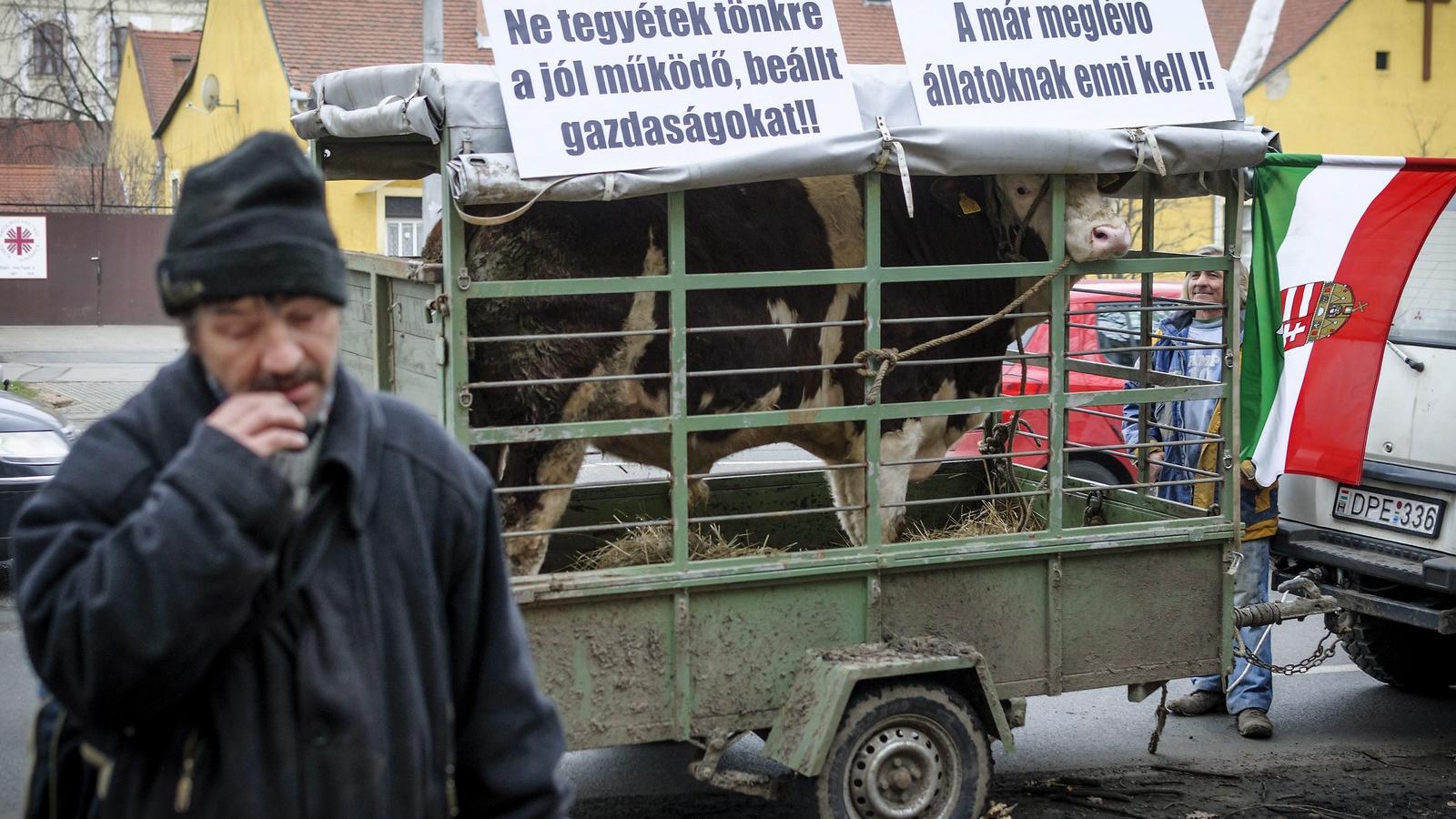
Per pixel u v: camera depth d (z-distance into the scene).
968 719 4.62
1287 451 5.42
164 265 1.84
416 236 21.89
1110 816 5.21
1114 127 4.87
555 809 2.10
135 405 1.92
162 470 1.87
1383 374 6.31
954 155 4.61
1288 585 6.04
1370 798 5.42
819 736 4.38
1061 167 4.77
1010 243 5.50
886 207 5.40
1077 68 4.88
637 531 5.76
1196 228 23.19
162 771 1.83
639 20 4.32
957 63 4.71
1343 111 26.78
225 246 1.79
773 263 5.05
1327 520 6.48
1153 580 5.11
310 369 1.86
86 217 25.23
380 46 23.94
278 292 1.80
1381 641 6.73
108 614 1.69
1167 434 6.52
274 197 1.84
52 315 25.28
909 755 4.57
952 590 4.83
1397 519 6.18
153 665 1.71
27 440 8.05
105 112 43.53
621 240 4.69
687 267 4.88
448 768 2.01
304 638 1.86
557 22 4.23
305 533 1.88
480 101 4.17
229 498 1.72
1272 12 26.95
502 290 4.24
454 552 2.03
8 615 7.77
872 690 4.51
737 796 5.45
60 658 1.74
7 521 7.89
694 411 5.01
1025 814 5.22
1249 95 26.62
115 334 23.28
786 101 4.46
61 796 1.97
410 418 2.05
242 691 1.84
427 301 4.55
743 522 6.13
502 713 2.08
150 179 31.86
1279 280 5.25
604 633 4.38
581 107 4.21
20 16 44.97
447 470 2.04
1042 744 6.10
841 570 4.64
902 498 5.55
